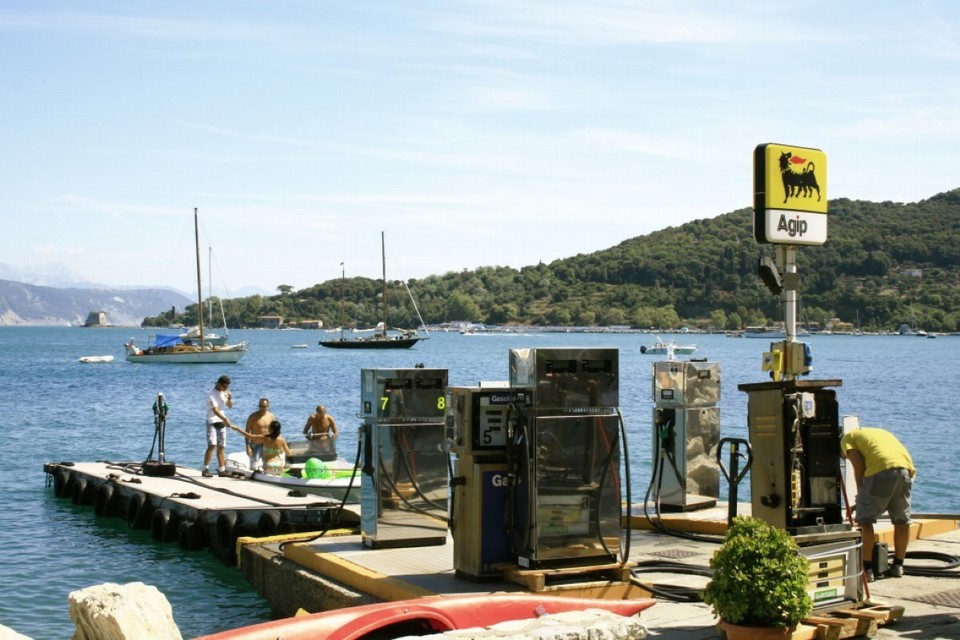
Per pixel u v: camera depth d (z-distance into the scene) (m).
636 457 25.94
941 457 26.69
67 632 11.05
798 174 9.12
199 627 11.08
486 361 107.12
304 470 19.03
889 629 7.90
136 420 40.75
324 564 10.30
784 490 8.02
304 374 82.19
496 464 9.17
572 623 6.79
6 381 70.00
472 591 8.73
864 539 9.44
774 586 6.98
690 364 13.03
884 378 69.69
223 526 15.07
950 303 194.88
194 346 98.12
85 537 16.75
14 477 24.36
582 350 9.02
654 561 10.13
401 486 10.90
